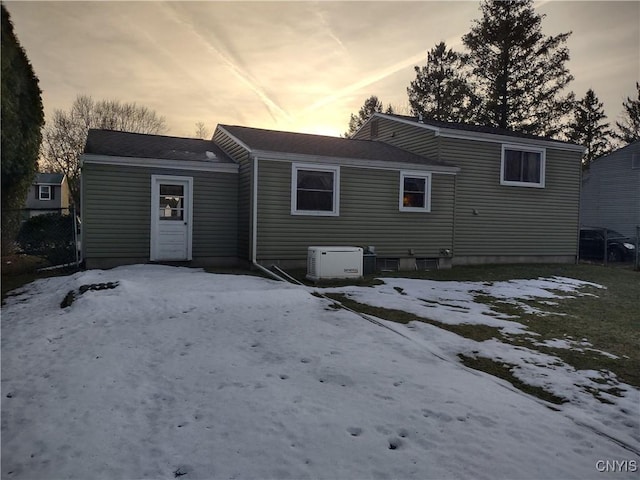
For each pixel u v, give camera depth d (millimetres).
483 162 14375
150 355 4852
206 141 14992
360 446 2986
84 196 10789
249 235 11359
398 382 4094
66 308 6949
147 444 3055
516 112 28250
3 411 3641
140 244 11375
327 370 4352
